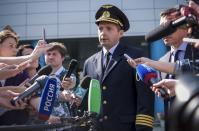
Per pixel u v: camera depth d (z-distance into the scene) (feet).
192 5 4.87
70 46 60.85
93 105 7.25
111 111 10.77
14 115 9.60
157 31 5.53
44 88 6.87
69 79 10.27
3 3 59.57
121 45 11.53
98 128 10.56
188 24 4.99
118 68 11.04
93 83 7.64
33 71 11.12
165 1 56.85
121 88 10.90
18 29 59.16
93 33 57.52
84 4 57.77
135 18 57.06
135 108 10.91
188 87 2.18
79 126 6.58
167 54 11.17
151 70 7.80
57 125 5.82
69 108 10.75
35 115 9.32
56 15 58.29
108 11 11.30
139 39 57.77
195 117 2.08
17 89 7.89
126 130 10.64
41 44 8.03
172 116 2.17
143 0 56.85
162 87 6.86
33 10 58.85
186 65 6.88
